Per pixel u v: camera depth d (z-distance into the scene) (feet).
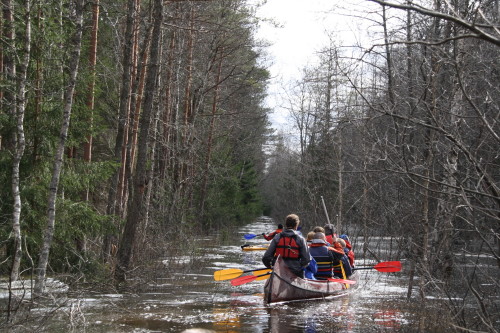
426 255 26.78
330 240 41.78
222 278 36.91
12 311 25.11
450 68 23.31
